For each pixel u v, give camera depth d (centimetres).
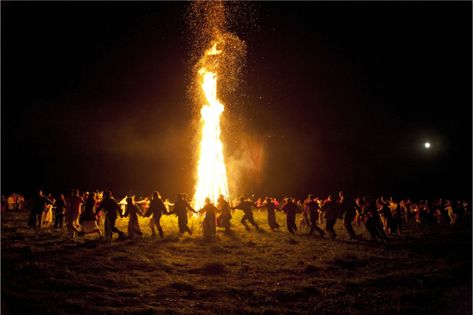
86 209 1592
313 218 1939
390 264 1351
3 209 3259
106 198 1627
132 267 1191
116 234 1777
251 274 1188
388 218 2056
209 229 1698
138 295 969
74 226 1684
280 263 1321
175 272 1179
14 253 1257
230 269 1230
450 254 1534
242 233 1936
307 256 1431
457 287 1119
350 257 1427
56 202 1900
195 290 1027
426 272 1258
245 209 2053
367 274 1231
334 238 1828
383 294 1046
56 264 1155
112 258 1266
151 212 1706
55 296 918
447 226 2547
